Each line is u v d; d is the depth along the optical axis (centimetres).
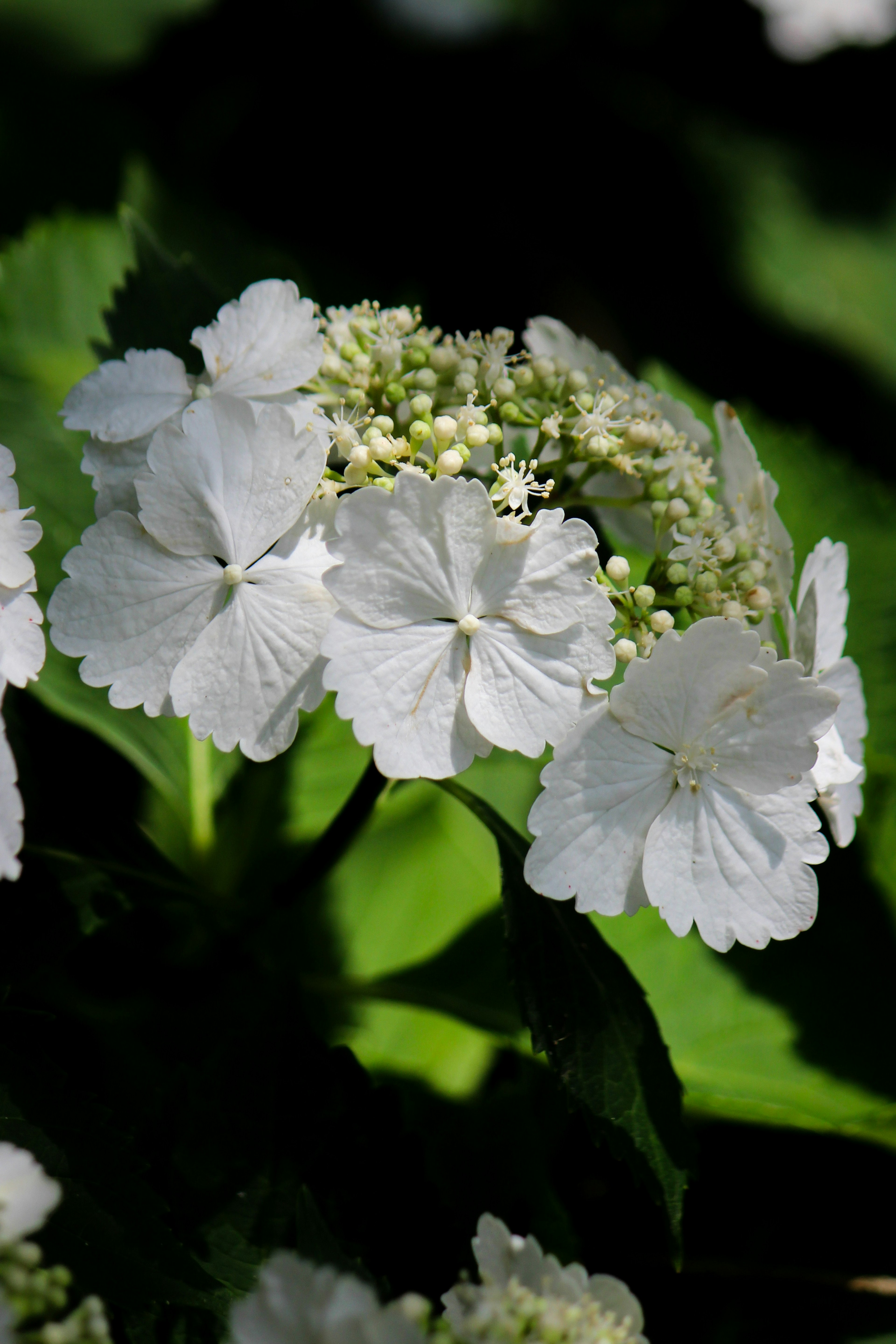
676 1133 74
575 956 75
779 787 73
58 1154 73
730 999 82
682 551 75
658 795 73
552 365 76
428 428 74
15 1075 73
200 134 110
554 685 73
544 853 73
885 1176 81
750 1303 78
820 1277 79
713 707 73
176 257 90
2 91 101
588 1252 79
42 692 80
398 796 85
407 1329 69
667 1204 73
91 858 78
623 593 74
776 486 76
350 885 84
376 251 113
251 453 73
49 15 102
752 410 90
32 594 78
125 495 75
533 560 73
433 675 73
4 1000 74
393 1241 75
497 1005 81
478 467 78
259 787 83
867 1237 80
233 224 95
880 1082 81
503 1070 82
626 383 78
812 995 82
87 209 101
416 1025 83
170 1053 77
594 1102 73
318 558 73
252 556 73
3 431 83
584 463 76
